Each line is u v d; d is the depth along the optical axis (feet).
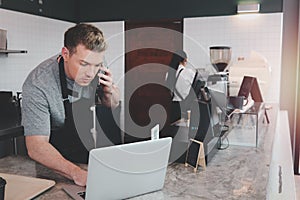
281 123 9.30
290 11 14.47
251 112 7.04
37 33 15.12
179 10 16.21
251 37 15.03
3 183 3.24
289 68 14.64
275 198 3.95
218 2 15.46
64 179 4.20
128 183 3.57
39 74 5.28
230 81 11.51
